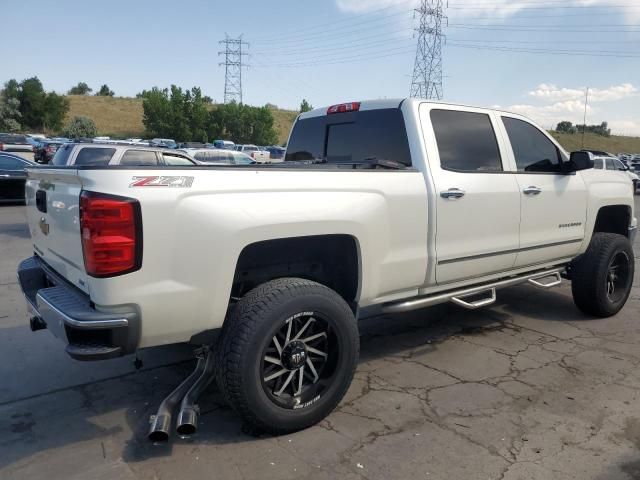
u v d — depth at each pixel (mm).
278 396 3191
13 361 4395
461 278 4309
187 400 3189
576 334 5156
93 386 3963
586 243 5418
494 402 3719
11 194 15328
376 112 4395
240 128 68688
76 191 2912
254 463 2975
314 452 3084
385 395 3820
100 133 76500
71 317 2730
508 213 4496
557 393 3863
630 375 4188
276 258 3512
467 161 4316
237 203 2979
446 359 4516
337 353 3373
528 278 4973
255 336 2996
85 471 2908
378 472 2900
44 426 3391
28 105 71125
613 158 25641
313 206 3244
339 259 3715
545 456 3062
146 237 2729
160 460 3006
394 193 3701
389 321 5559
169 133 64688
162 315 2828
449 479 2848
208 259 2891
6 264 8133
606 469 2941
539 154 4996
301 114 5211
